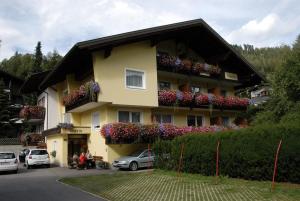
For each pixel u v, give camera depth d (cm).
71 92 2597
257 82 3177
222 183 1350
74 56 2267
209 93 2934
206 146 1592
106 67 2227
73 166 2288
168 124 2411
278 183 1238
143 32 2259
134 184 1433
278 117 2116
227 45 2828
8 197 1184
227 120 3111
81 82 2722
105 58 2230
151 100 2403
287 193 1077
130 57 2353
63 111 2989
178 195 1151
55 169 2262
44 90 3394
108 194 1208
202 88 3002
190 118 2831
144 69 2411
